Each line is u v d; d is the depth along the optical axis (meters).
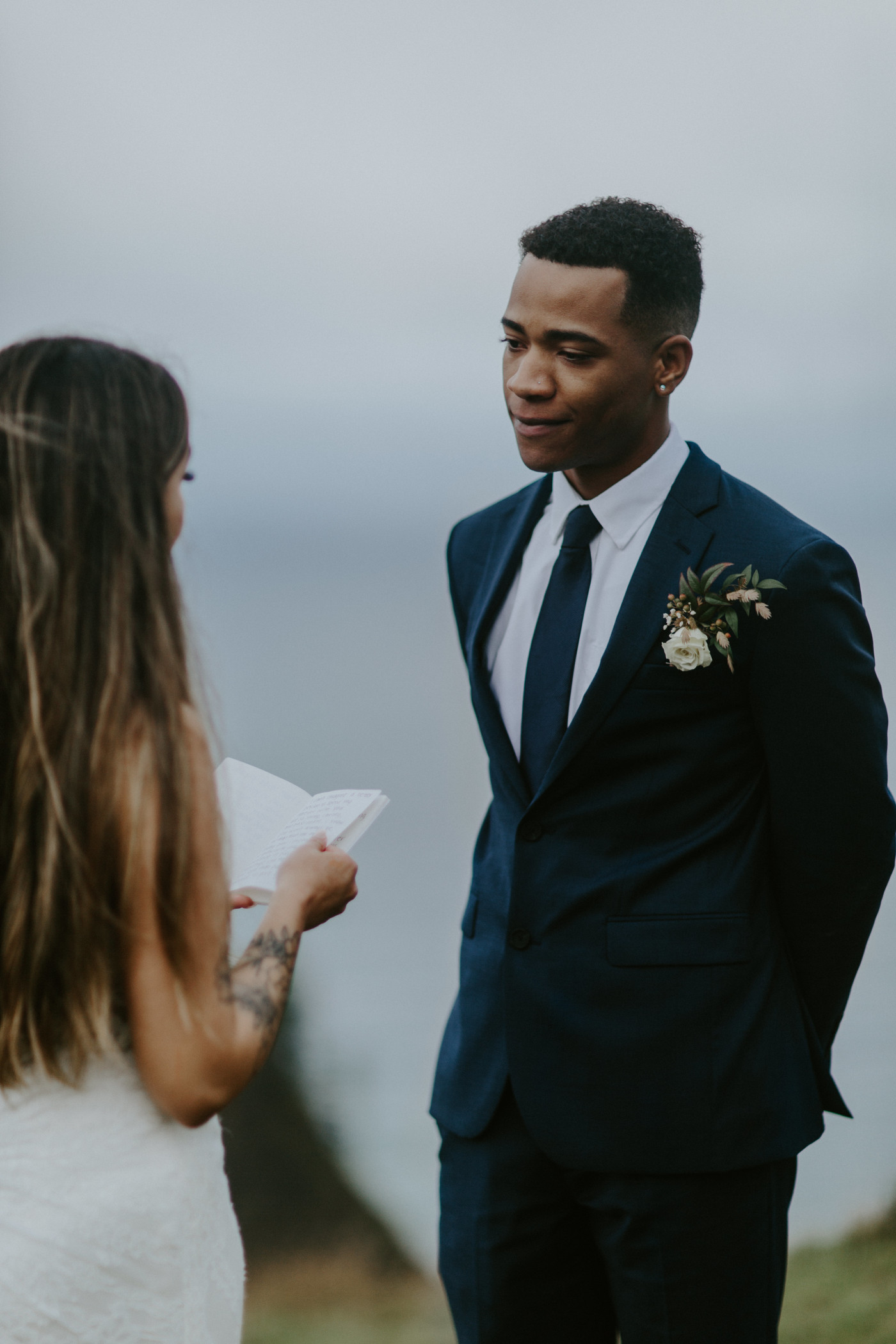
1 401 1.13
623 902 1.66
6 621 1.10
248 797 1.57
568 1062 1.66
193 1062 1.12
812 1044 1.76
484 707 1.81
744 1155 1.61
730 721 1.66
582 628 1.73
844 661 1.60
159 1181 1.20
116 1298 1.18
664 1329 1.64
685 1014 1.62
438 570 40.84
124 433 1.14
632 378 1.64
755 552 1.64
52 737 1.08
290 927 1.28
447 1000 8.72
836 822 1.64
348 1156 5.28
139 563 1.12
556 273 1.62
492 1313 1.79
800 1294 2.83
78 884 1.08
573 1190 1.71
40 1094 1.18
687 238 1.67
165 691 1.11
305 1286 3.84
